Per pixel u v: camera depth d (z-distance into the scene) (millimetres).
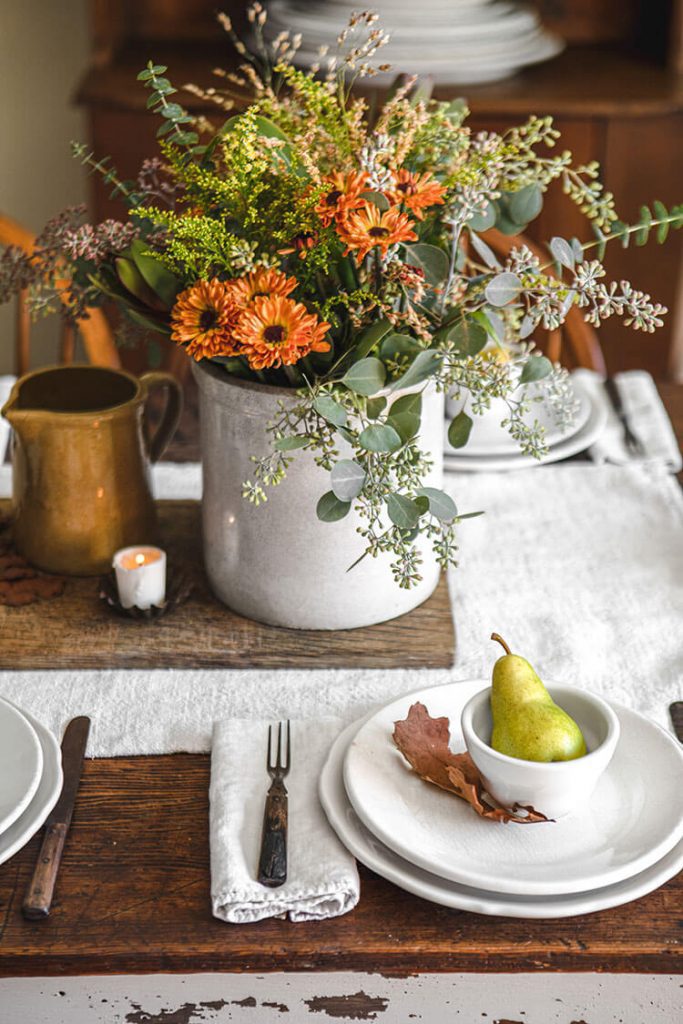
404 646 965
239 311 808
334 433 873
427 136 904
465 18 2076
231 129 858
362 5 2035
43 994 731
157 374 1115
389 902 731
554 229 2230
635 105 2080
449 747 817
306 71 1973
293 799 788
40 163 2574
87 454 1021
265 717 898
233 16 2346
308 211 832
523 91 2115
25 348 1677
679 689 930
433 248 863
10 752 783
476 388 867
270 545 953
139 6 2344
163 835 788
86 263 994
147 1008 742
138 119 2139
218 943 703
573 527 1177
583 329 1617
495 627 1016
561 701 778
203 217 849
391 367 882
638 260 2266
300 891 709
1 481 1262
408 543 807
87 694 925
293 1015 747
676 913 726
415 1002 741
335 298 849
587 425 1318
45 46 2469
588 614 1036
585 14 2391
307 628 987
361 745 806
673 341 2344
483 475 1265
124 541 1073
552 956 700
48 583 1047
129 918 720
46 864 745
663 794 767
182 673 955
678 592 1073
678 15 2203
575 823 753
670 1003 733
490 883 690
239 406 898
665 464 1293
